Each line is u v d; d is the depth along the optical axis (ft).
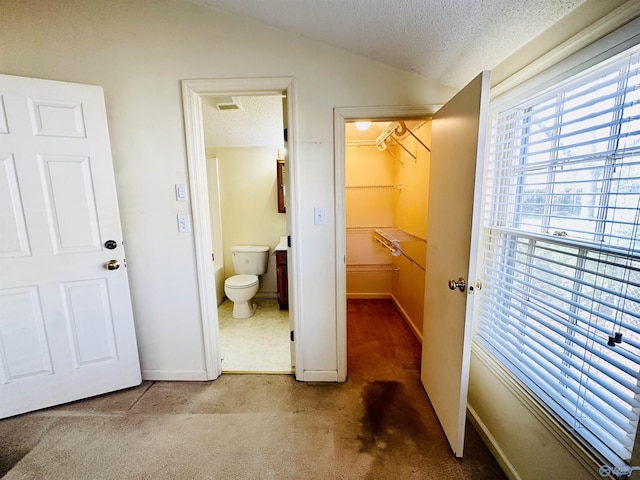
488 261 5.18
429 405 5.81
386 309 10.87
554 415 3.52
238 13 5.40
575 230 3.40
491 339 5.03
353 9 4.30
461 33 4.19
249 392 6.25
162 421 5.43
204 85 5.67
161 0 5.45
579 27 3.26
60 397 5.82
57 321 5.67
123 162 5.93
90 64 5.59
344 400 5.98
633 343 2.65
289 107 5.70
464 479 4.28
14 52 5.45
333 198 6.00
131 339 6.28
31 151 5.18
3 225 5.19
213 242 11.53
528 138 4.38
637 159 2.76
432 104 5.67
